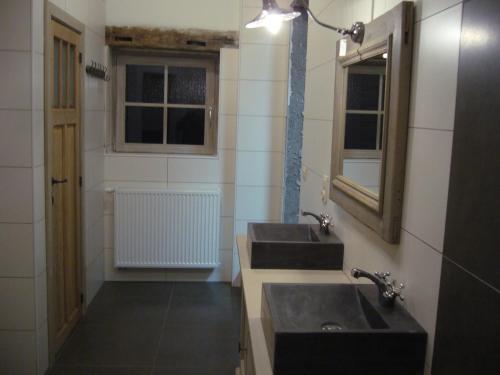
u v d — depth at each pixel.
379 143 1.69
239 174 4.33
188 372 3.03
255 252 2.26
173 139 4.48
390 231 1.56
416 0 1.46
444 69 1.28
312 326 1.65
